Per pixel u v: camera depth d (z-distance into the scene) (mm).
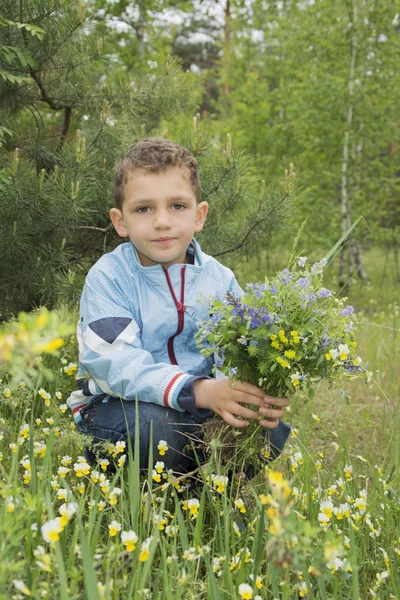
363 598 1956
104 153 3920
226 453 2307
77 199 3539
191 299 2574
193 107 4852
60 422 2584
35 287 3842
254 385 2182
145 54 7871
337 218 10469
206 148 3986
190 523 2021
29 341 1003
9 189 3516
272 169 11297
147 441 2352
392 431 3059
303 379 2035
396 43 10312
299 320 2035
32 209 3633
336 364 2029
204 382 2270
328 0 10695
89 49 3963
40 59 3758
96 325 2428
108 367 2363
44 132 4445
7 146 4320
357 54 10633
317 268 2111
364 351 5430
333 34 10586
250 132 11570
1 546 1399
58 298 3648
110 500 1826
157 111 4512
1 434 2375
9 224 3652
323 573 1712
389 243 11609
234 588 1603
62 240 3820
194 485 2463
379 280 12258
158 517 1786
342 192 10625
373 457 3156
